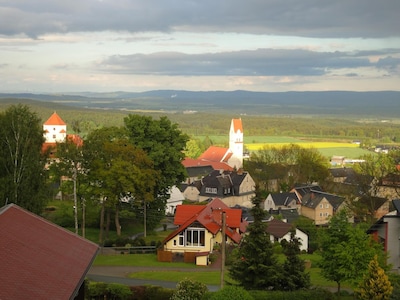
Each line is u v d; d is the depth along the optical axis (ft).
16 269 67.10
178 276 155.43
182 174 258.78
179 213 215.92
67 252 84.12
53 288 67.36
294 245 125.70
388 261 157.58
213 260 184.44
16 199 154.81
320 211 362.33
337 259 121.80
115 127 246.06
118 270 165.68
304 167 450.30
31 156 160.45
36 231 85.56
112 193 197.98
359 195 373.20
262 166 467.93
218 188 411.13
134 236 231.71
